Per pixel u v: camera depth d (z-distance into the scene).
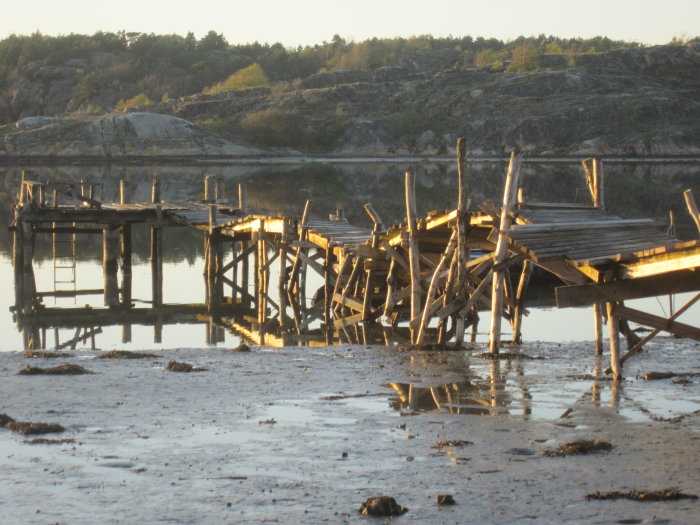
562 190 99.69
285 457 15.92
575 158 196.25
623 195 90.62
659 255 19.78
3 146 191.62
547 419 18.67
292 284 38.25
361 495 13.88
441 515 12.97
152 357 26.06
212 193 68.38
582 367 24.34
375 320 34.41
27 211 45.94
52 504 13.45
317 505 13.43
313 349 27.77
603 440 16.66
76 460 15.66
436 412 19.36
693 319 33.34
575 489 14.07
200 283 48.25
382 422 18.48
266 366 24.69
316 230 37.84
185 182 115.00
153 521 12.82
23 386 21.62
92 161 177.75
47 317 38.97
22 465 15.34
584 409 19.50
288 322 37.62
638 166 152.62
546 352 26.86
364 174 134.62
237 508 13.31
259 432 17.66
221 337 34.44
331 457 15.94
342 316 35.12
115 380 22.48
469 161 182.75
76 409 19.45
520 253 25.20
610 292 21.20
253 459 15.80
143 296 44.22
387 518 12.87
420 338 28.94
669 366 24.44
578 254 23.08
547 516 12.90
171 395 20.89
